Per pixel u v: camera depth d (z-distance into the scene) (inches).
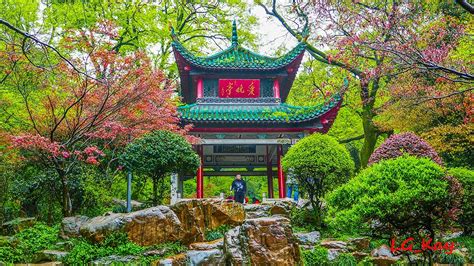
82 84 503.2
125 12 885.8
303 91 1011.3
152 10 888.9
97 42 495.2
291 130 762.8
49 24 763.4
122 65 499.8
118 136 578.9
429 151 522.6
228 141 757.3
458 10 613.6
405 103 607.8
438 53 407.5
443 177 320.8
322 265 414.6
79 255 419.5
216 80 814.5
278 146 790.5
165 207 478.6
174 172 556.1
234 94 799.7
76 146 584.7
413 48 402.0
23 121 596.7
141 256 428.8
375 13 458.0
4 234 505.7
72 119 541.0
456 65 458.3
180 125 735.1
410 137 538.6
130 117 555.8
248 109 783.7
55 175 573.6
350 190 348.8
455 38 459.5
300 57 799.7
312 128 753.6
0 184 542.6
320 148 495.2
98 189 593.0
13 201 591.5
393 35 429.4
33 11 733.3
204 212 493.4
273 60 813.9
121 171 676.7
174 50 769.6
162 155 522.9
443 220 317.7
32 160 573.6
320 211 518.0
